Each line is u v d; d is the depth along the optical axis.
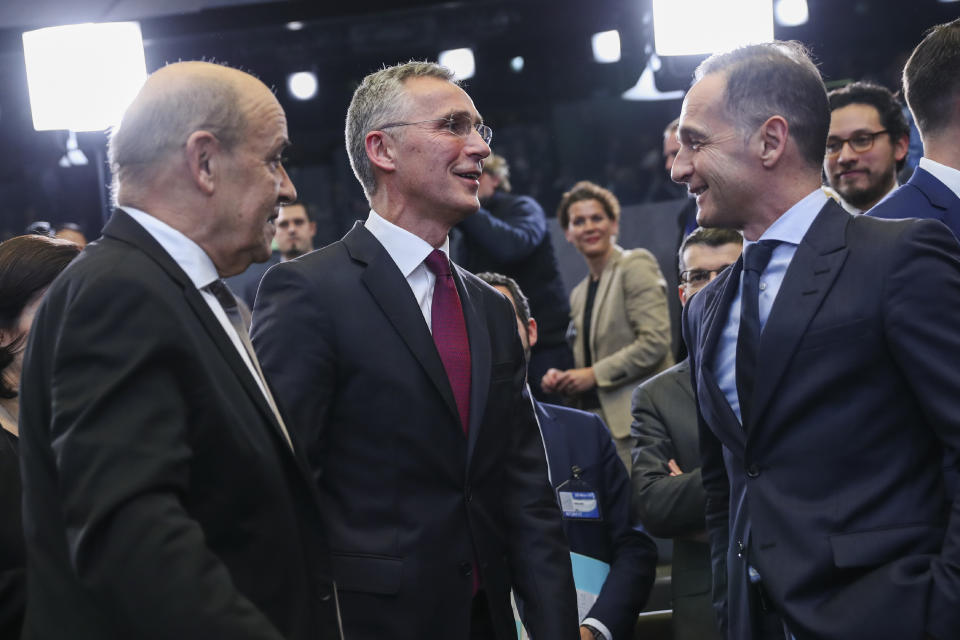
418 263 1.77
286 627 1.27
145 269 1.21
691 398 2.41
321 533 1.36
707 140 1.61
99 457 1.10
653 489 2.26
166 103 1.29
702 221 1.67
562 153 5.57
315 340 1.66
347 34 5.36
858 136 2.74
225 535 1.23
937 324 1.44
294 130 5.57
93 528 1.08
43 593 1.17
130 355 1.14
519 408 1.90
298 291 1.69
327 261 1.74
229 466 1.22
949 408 1.41
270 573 1.26
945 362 1.42
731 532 1.67
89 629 1.15
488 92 5.57
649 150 5.50
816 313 1.51
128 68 3.73
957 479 1.52
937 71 1.83
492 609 1.70
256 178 1.33
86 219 5.31
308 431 1.63
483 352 1.78
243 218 1.33
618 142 5.52
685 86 4.06
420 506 1.67
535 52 5.50
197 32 5.17
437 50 5.46
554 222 5.37
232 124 1.31
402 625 1.62
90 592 1.09
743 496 1.63
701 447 1.84
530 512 1.85
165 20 5.12
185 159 1.29
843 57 5.26
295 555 1.29
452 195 1.77
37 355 1.20
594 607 2.28
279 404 1.40
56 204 5.40
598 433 2.50
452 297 1.80
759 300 1.60
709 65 1.65
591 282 4.09
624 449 3.67
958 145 1.84
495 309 1.89
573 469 2.43
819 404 1.51
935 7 5.12
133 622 1.08
